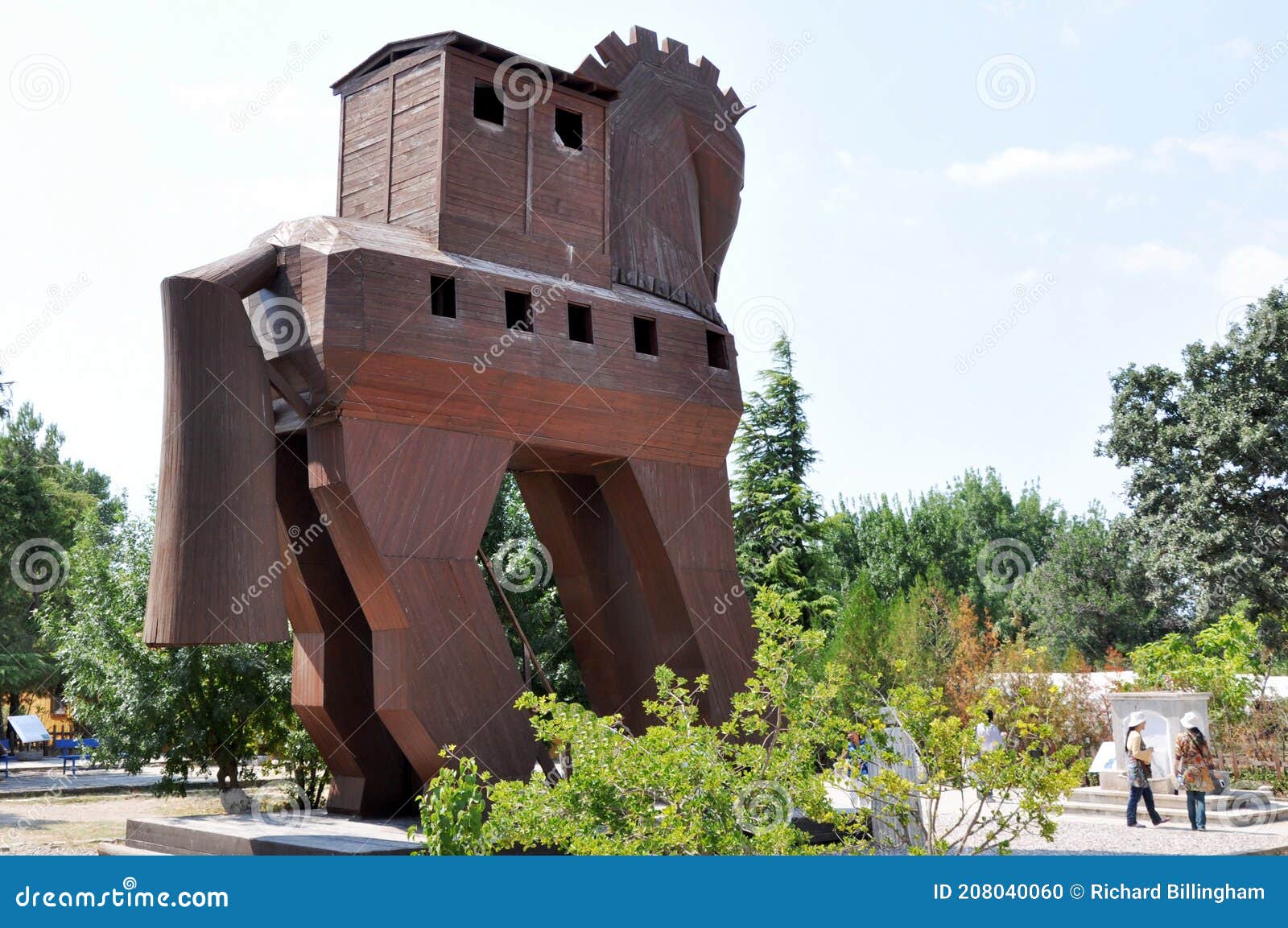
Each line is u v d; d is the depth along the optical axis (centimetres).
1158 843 1669
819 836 1434
